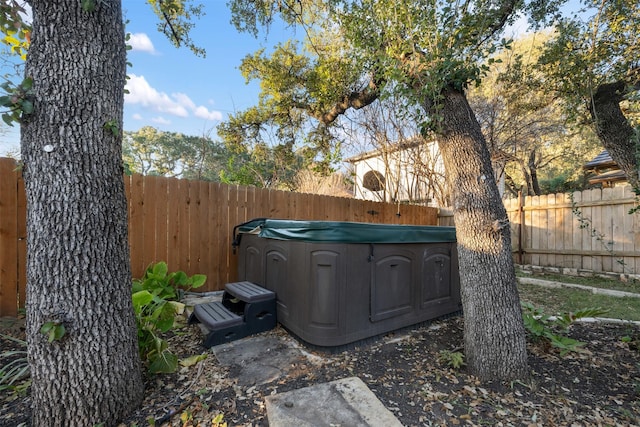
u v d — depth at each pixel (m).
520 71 4.08
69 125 1.49
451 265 3.45
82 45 1.53
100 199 1.58
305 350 2.52
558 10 3.12
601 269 5.24
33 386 1.49
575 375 2.11
